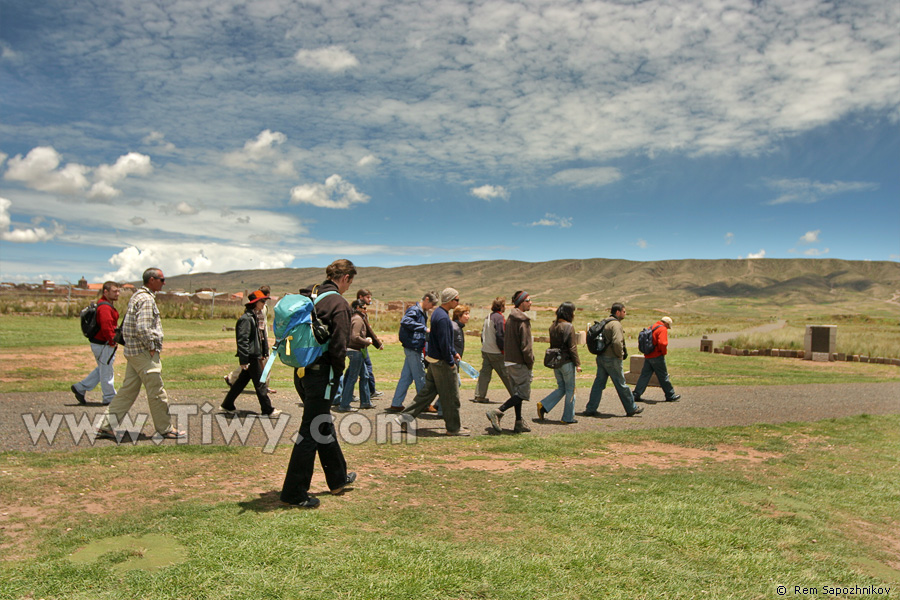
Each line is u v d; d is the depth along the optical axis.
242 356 7.77
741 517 4.68
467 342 28.47
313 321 4.39
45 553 3.34
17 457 5.52
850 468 6.64
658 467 6.27
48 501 4.32
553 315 85.56
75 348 16.19
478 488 5.11
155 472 5.19
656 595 3.22
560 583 3.27
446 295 7.34
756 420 9.50
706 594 3.29
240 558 3.29
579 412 9.95
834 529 4.65
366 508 4.44
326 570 3.19
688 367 19.45
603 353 9.53
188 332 25.25
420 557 3.43
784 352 25.23
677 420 9.33
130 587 2.92
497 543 3.84
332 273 4.64
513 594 3.09
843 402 11.84
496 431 7.79
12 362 13.08
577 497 4.96
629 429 8.41
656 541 4.06
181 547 3.48
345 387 8.98
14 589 2.87
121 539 3.59
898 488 5.88
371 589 3.00
